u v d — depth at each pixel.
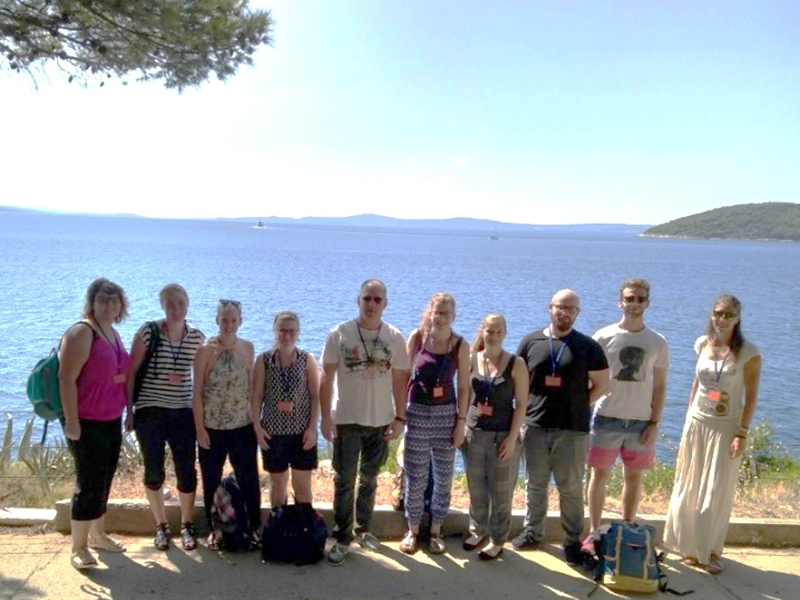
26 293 34.47
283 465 4.60
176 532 4.80
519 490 6.34
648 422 4.75
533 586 4.22
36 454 6.76
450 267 74.31
